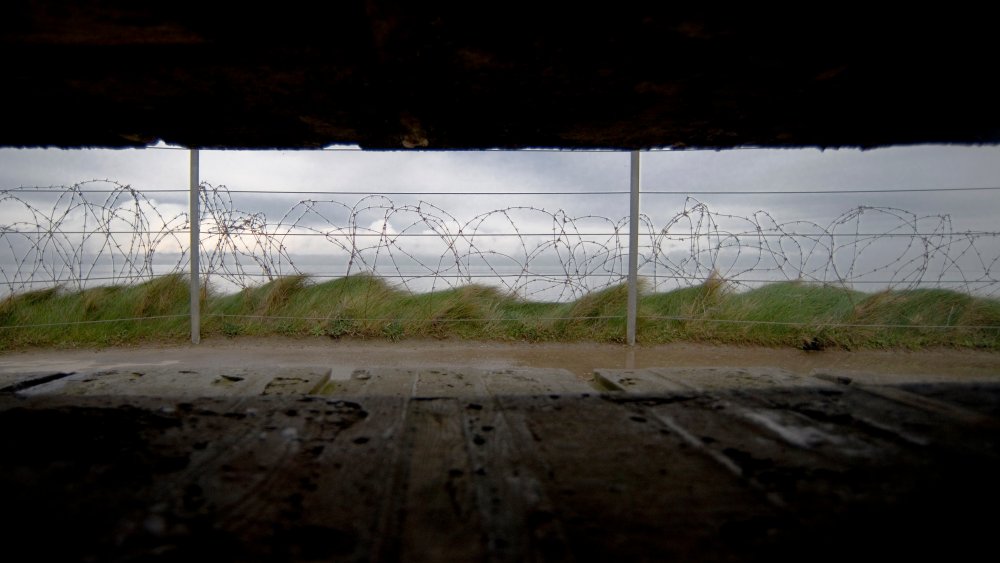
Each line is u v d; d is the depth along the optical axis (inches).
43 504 28.5
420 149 57.9
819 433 40.2
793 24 34.9
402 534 26.2
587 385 59.6
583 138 54.2
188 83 42.6
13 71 40.1
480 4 33.4
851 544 25.4
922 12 33.7
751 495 30.3
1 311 211.2
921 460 35.1
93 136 52.6
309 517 27.7
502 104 46.4
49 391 56.2
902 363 176.9
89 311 218.2
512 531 26.5
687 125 50.7
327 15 34.4
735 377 62.6
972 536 26.1
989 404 47.1
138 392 56.2
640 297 231.3
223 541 25.4
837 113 47.4
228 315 218.1
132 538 25.5
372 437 38.9
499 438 39.1
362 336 216.7
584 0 32.9
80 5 32.6
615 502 29.5
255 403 46.9
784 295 225.8
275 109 47.3
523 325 221.1
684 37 36.3
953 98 43.9
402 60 39.3
